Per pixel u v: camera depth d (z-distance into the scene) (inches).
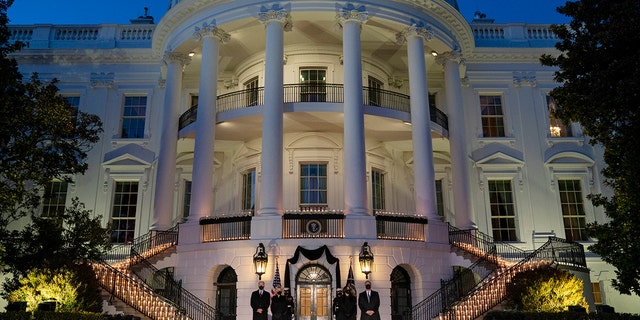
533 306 552.4
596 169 919.0
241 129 803.4
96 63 961.5
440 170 925.2
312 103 732.7
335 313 538.6
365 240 642.2
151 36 973.8
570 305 518.6
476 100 950.4
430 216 705.6
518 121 942.4
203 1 772.0
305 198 794.8
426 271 669.9
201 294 655.1
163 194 788.0
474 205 898.7
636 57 463.2
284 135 818.8
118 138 924.6
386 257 647.1
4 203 558.3
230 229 670.5
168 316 572.4
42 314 428.1
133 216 898.1
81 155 624.1
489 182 922.1
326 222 646.5
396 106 889.5
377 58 878.4
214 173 904.9
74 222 635.5
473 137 930.1
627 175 496.7
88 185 900.0
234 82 907.4
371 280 633.0
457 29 851.4
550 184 909.2
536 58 968.9
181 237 695.7
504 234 896.3
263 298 541.6
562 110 549.6
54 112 577.0
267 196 663.1
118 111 938.7
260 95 833.5
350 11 727.1
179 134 825.5
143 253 715.4
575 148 928.9
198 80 959.6
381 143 858.8
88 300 533.3
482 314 577.6
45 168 595.2
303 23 768.9
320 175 807.1
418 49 765.9
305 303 626.2
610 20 505.7
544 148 930.7
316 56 842.8
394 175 867.4
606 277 852.0
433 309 650.8
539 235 884.0
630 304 841.5
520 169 918.4
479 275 681.6
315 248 631.8
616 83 474.3
